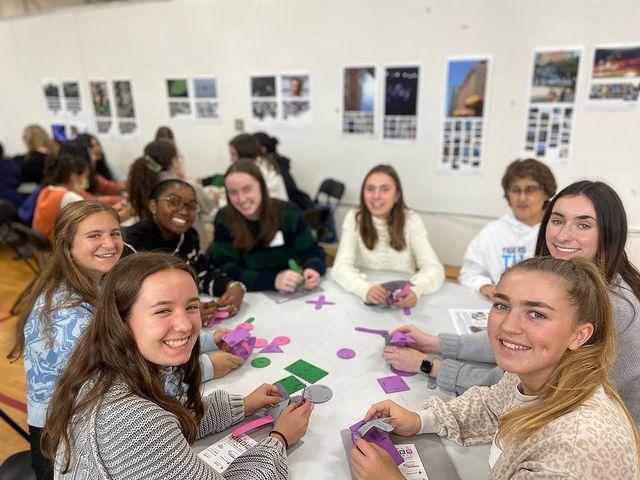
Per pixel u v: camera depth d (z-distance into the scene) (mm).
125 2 4344
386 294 1761
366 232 2135
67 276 1246
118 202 3723
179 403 895
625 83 2760
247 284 1957
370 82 3523
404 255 2160
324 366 1368
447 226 3588
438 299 1861
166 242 1979
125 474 744
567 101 2939
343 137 3768
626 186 2908
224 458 1006
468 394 1136
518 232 2061
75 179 3133
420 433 1071
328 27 3555
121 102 4758
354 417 1134
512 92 3084
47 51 5020
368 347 1480
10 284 3703
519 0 2904
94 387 798
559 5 2807
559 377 800
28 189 4480
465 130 3305
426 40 3244
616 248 1187
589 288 797
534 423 758
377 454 920
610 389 799
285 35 3738
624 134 2840
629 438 711
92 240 1245
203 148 4480
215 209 3324
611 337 819
